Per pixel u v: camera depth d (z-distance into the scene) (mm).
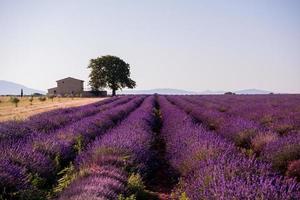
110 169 7680
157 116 25984
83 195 5656
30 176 7219
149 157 9773
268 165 6711
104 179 6699
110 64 102375
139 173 8305
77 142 11633
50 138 10602
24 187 6551
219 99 43656
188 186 6773
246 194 5047
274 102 31328
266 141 11523
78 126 14148
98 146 9609
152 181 9094
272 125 15531
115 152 9070
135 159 8984
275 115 19219
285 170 9336
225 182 5637
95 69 102688
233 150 8688
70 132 12531
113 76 101688
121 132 11938
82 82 104875
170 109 25719
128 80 104438
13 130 12477
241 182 5465
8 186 6398
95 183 6465
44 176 7902
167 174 9477
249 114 20609
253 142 12141
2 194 6176
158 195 7863
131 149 9391
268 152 10180
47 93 104938
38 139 10297
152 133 14750
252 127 13914
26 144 9492
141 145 10078
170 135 14078
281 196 4980
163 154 12336
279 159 9523
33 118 17250
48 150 9453
